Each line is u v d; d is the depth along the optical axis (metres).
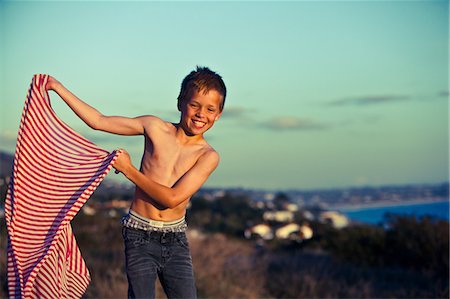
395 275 13.80
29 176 4.50
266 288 11.98
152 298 4.32
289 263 14.11
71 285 4.71
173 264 4.40
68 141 4.52
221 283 11.34
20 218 4.49
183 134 4.44
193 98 4.30
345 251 15.49
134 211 4.42
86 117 4.54
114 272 10.45
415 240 14.52
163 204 4.28
